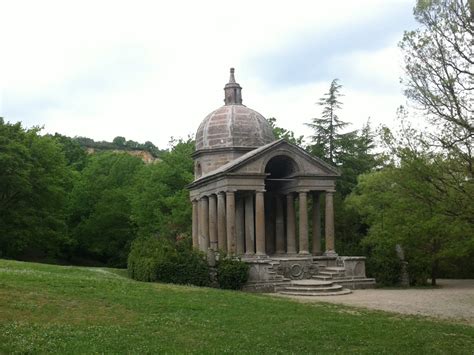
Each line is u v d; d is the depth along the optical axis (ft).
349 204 176.45
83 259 271.69
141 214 217.97
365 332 65.31
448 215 77.71
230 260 115.85
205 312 72.38
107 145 530.68
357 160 220.43
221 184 134.92
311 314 76.43
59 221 214.48
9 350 49.62
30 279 82.99
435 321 76.95
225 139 160.76
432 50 73.77
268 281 118.21
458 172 74.95
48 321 61.26
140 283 95.71
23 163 189.16
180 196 208.54
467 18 70.90
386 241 123.24
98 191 261.85
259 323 67.72
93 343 53.31
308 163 136.87
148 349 52.39
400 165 81.00
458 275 169.89
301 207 135.74
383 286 130.93
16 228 196.44
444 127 74.59
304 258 130.72
